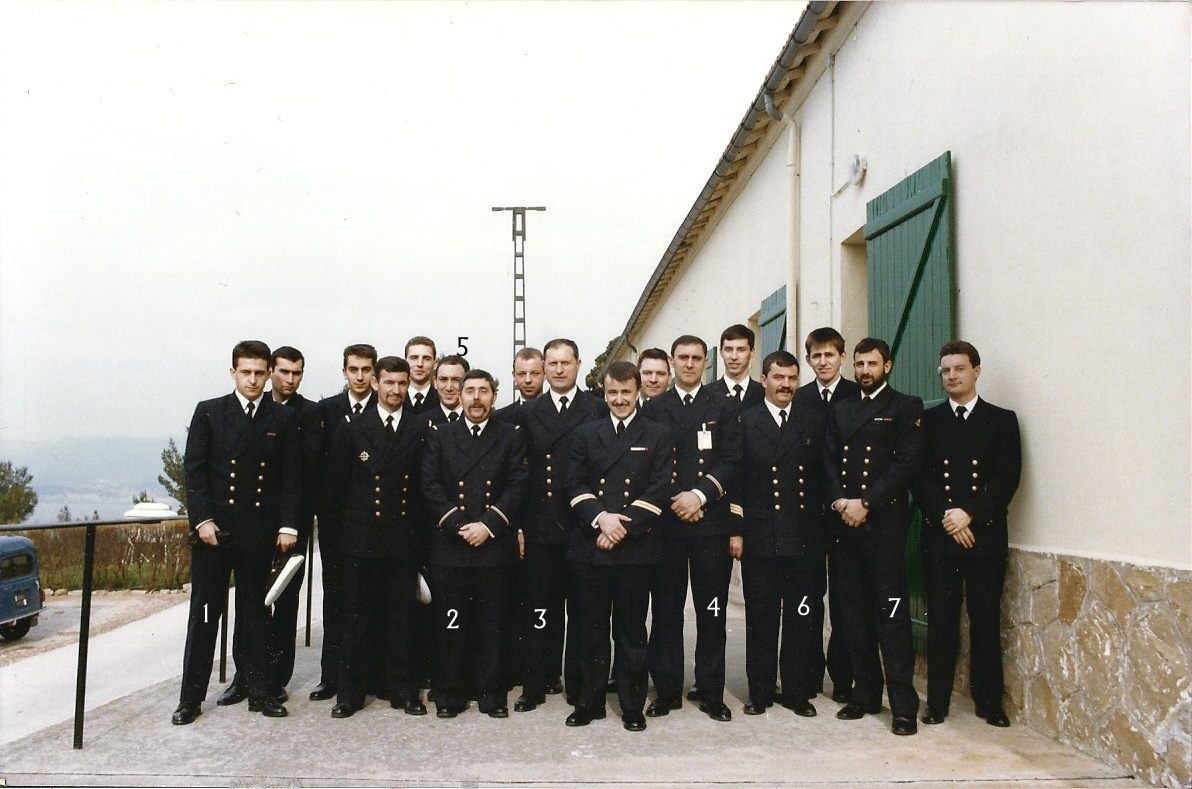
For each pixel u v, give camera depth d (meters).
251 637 4.34
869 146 5.94
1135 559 3.27
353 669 4.30
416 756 3.61
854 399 4.27
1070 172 3.70
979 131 4.46
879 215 5.64
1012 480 4.01
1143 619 3.20
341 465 4.43
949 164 4.75
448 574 4.22
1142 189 3.26
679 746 3.74
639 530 4.01
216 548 4.22
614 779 3.32
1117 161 3.40
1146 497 3.24
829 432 4.28
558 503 4.48
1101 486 3.48
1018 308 4.10
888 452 4.12
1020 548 3.98
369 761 3.54
